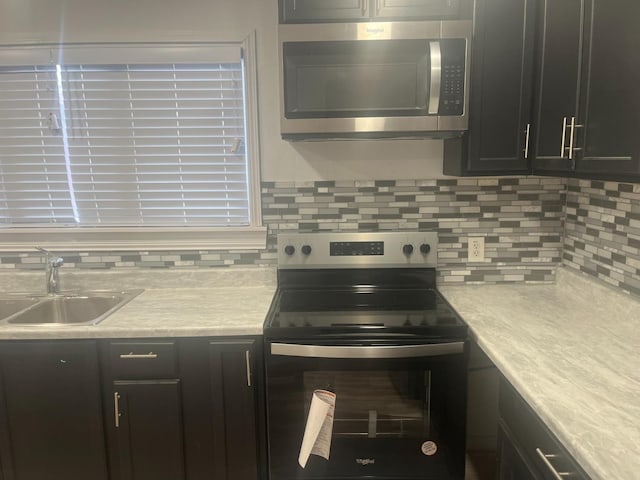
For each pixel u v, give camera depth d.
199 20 2.16
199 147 2.31
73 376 1.83
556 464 1.13
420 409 1.83
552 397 1.21
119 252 2.32
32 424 1.86
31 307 2.10
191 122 2.29
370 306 2.01
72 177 2.34
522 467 1.33
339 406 1.83
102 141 2.31
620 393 1.23
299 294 2.20
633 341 1.59
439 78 1.79
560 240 2.28
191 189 2.35
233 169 2.33
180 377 1.83
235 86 2.26
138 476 1.90
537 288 2.26
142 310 2.00
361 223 2.30
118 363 1.82
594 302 1.96
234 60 2.18
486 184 2.25
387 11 1.82
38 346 1.80
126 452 1.88
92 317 2.26
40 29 2.16
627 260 1.79
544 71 1.78
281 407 1.80
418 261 2.24
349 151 2.25
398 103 1.86
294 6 1.82
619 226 1.83
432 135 1.94
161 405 1.84
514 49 1.86
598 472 0.93
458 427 1.79
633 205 1.74
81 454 1.88
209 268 2.33
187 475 1.90
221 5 2.15
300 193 2.28
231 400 1.84
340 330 1.75
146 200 2.36
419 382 1.81
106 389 1.84
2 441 1.87
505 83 1.87
